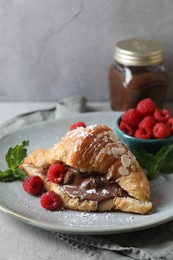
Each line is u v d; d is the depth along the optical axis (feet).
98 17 2.54
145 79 2.33
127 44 2.44
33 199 1.78
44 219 1.66
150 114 2.09
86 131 1.81
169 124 2.08
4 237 1.67
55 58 2.64
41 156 1.91
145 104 2.09
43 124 2.29
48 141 2.20
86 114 2.38
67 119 2.34
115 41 2.60
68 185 1.76
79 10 2.52
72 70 2.68
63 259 1.57
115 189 1.73
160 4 2.50
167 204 1.75
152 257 1.52
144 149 2.06
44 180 1.82
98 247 1.60
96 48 2.61
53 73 2.68
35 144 2.17
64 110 2.49
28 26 2.56
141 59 2.32
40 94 2.72
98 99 2.73
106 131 1.84
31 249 1.62
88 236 1.63
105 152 1.76
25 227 1.72
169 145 1.99
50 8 2.52
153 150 2.06
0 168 1.98
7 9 2.52
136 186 1.72
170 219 1.65
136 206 1.69
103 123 2.35
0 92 2.72
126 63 2.35
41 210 1.72
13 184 1.86
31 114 2.51
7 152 2.04
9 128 2.38
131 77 2.35
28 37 2.59
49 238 1.67
